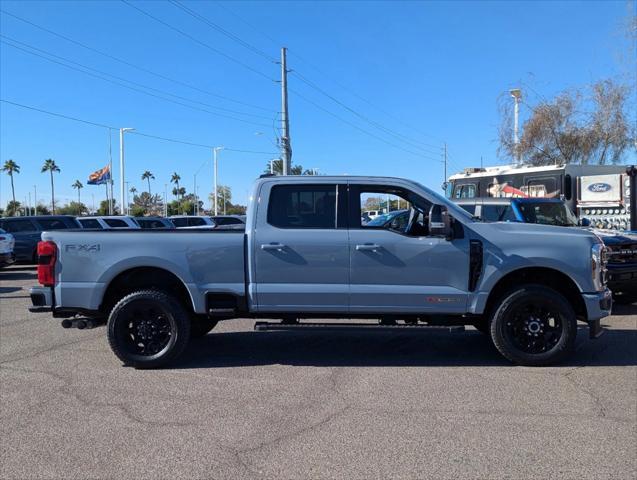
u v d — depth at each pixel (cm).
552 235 616
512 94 2622
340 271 618
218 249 627
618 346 718
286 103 3328
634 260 968
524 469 382
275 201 634
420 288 615
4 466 394
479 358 667
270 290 624
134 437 442
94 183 4888
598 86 2420
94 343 765
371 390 551
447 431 447
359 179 636
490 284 611
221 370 628
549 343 623
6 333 836
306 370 625
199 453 412
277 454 409
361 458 401
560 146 2509
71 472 384
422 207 635
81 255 633
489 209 1209
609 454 404
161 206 10688
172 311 628
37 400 531
